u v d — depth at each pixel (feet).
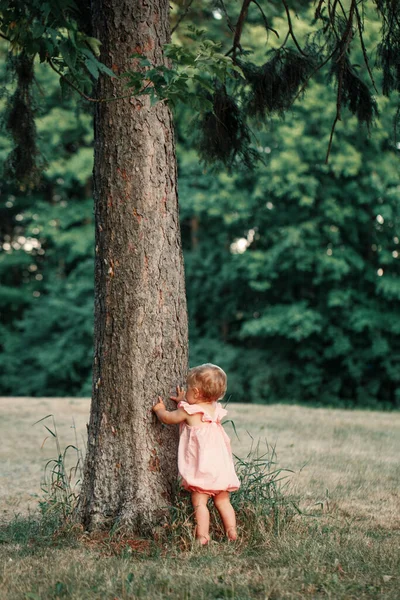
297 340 61.46
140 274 14.78
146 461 14.61
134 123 14.87
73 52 12.06
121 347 14.73
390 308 63.21
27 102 21.16
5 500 19.40
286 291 65.72
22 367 75.41
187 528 14.07
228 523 14.30
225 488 14.20
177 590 11.37
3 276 83.41
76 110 22.82
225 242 68.03
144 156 14.87
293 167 54.29
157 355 14.84
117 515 14.47
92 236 70.90
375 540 14.92
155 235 14.90
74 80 13.83
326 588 11.58
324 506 18.38
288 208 60.70
